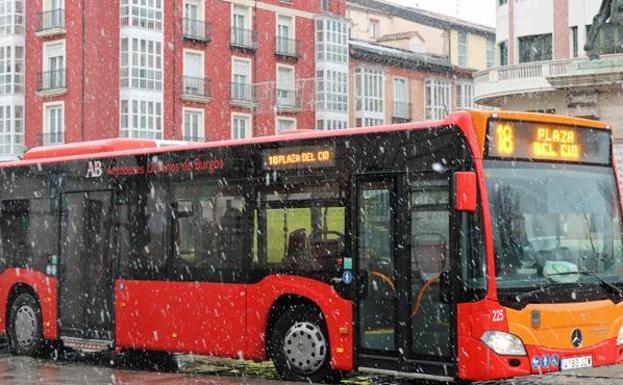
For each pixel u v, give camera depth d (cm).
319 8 5678
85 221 1476
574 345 1045
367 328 1128
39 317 1549
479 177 1034
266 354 1235
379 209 1127
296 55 5500
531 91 3425
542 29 3906
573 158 1107
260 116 5297
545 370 1021
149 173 1386
